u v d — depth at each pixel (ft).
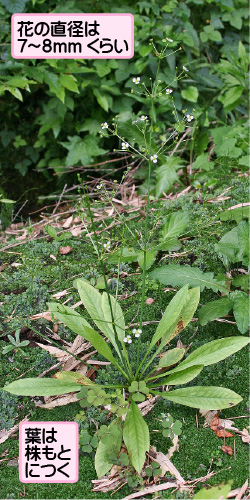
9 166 16.01
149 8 14.56
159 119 14.75
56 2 13.64
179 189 12.48
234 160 12.71
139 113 13.84
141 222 10.84
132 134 12.10
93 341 7.00
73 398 7.59
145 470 6.54
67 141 15.67
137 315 8.63
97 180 14.20
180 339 8.31
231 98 13.71
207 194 11.37
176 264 9.10
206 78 15.11
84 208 12.10
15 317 8.64
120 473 6.53
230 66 13.62
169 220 9.57
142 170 13.84
